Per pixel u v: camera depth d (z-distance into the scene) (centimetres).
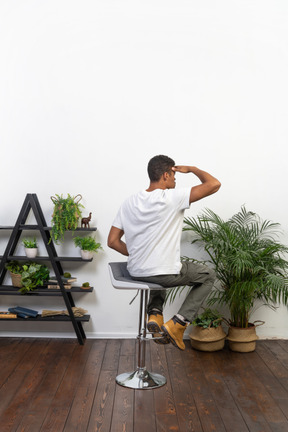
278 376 334
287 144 419
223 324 427
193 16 415
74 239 406
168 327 288
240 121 418
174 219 279
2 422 262
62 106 416
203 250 421
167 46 415
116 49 414
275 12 416
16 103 415
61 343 408
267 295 385
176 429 257
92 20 414
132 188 418
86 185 418
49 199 419
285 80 417
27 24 414
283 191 421
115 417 270
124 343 409
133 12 414
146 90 415
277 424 264
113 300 424
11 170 417
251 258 370
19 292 409
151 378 318
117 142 416
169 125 416
